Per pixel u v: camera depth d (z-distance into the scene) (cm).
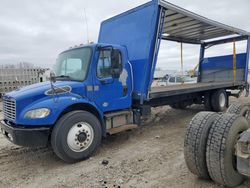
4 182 366
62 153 413
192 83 1008
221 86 862
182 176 344
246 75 973
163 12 547
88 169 394
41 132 408
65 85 439
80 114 431
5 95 451
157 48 546
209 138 285
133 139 556
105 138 569
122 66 530
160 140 537
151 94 568
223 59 1038
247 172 249
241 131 288
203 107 967
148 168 383
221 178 278
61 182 354
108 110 502
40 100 413
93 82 473
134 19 578
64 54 534
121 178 353
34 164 434
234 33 880
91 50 476
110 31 652
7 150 510
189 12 614
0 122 457
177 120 757
